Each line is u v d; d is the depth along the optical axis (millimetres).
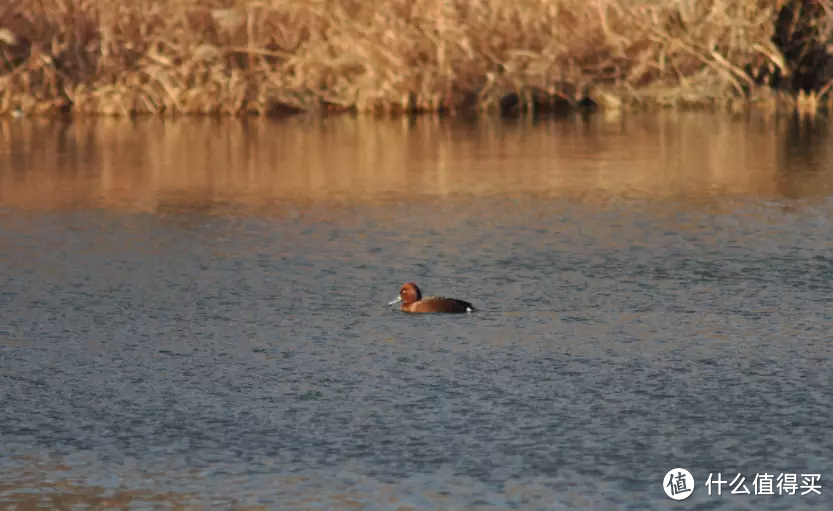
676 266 46594
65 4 97562
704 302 41250
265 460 28078
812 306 40688
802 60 101188
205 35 98438
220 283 44469
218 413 31031
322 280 44781
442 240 51594
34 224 55688
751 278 44625
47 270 46594
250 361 35188
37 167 72438
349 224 55188
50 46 98312
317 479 27031
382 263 47500
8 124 93062
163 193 63625
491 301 41594
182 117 96812
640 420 30281
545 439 29141
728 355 35344
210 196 62656
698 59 101125
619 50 98750
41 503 26000
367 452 28469
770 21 98750
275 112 99500
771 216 56281
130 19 97188
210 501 26031
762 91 100812
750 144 80562
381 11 97750
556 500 25953
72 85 98375
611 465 27672
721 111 99500
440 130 88938
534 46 99312
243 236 52781
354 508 25641
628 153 77062
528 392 32312
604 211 57750
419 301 40281
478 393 32281
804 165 71125
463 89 99125
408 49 97562
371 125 91938
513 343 36656
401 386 32906
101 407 31562
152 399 32094
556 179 67000
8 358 35625
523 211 57938
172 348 36531
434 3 97625
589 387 32656
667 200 60438
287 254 49156
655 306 40812
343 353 35844
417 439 29219
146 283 44531
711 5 101125
